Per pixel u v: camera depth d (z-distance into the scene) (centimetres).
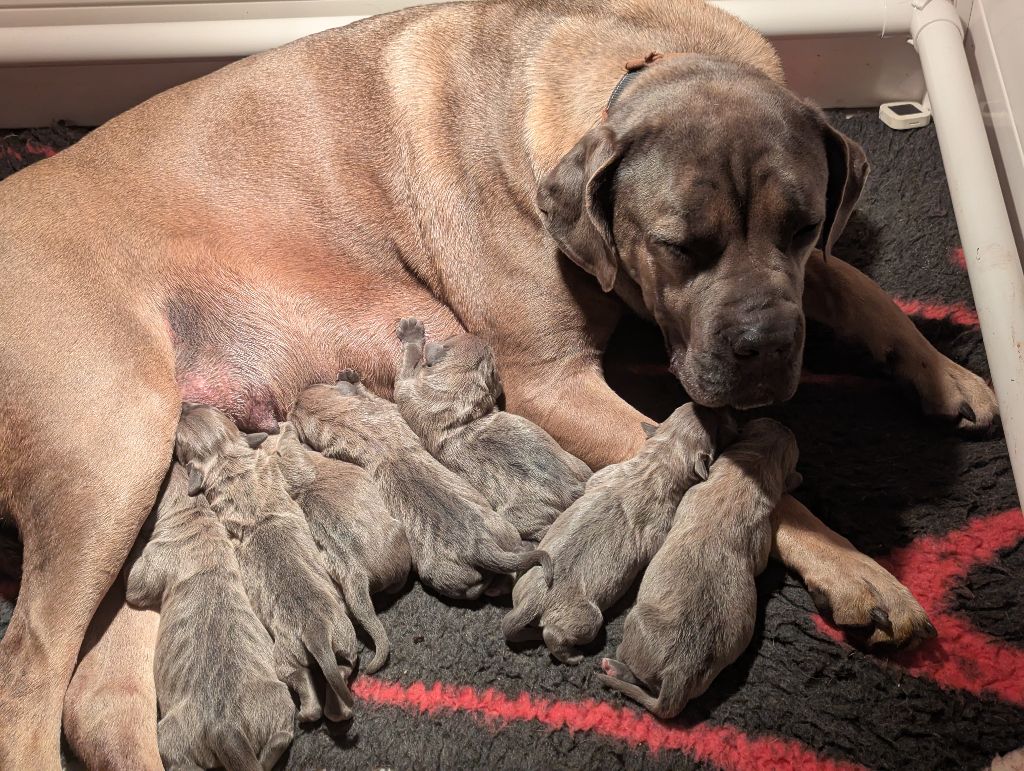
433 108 72
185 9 93
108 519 63
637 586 66
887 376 77
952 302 82
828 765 58
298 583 61
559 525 63
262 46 92
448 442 68
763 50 72
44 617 62
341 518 64
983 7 87
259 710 57
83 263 68
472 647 64
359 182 73
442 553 64
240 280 72
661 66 65
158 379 67
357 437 68
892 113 95
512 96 70
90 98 97
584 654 63
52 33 92
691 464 63
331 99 74
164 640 61
